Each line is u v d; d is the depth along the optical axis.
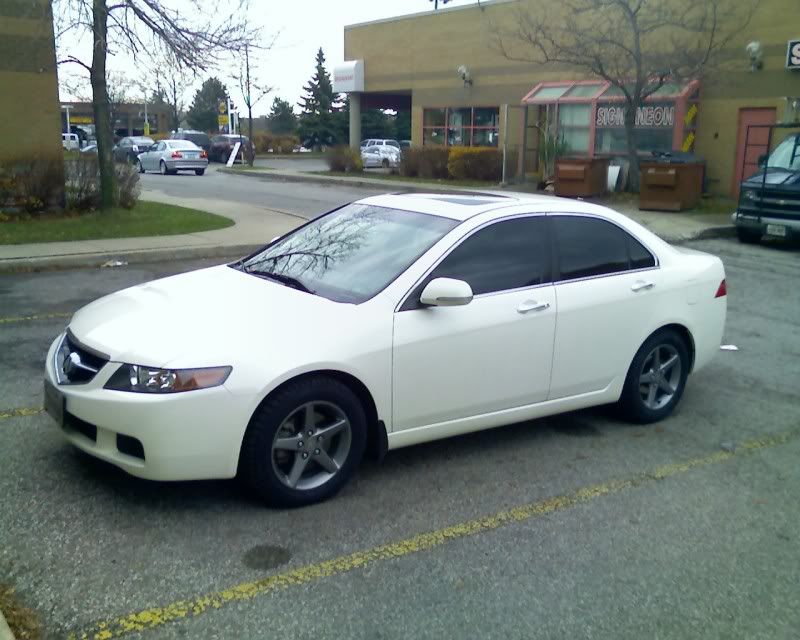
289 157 58.25
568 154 25.47
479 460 5.25
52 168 15.62
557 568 3.96
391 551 4.05
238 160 46.91
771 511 4.66
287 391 4.26
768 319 9.64
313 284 4.99
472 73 30.16
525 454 5.37
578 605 3.66
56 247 12.70
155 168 36.34
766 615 3.64
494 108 29.77
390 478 4.92
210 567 3.82
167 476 4.09
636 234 5.85
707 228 16.59
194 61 15.41
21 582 3.62
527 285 5.18
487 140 30.33
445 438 5.40
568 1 23.89
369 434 4.77
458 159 28.30
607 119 24.55
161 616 3.43
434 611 3.56
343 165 34.69
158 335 4.29
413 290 4.73
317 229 5.77
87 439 4.33
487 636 3.40
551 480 4.98
